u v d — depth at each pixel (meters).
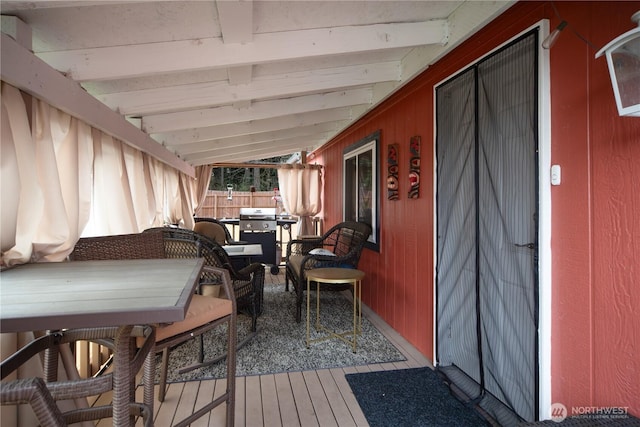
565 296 1.50
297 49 2.00
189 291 1.05
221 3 1.49
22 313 0.84
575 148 1.45
